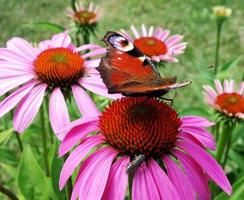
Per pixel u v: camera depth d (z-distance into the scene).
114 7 0.84
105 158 0.20
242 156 0.37
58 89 0.26
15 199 0.26
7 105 0.25
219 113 0.34
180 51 0.37
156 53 0.36
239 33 0.76
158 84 0.19
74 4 0.41
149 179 0.20
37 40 0.76
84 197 0.19
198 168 0.21
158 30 0.40
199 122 0.23
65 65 0.26
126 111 0.21
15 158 0.35
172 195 0.19
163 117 0.20
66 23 0.80
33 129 0.37
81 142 0.21
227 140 0.34
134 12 0.83
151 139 0.20
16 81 0.26
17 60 0.27
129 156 0.20
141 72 0.20
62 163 0.27
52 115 0.25
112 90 0.19
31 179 0.26
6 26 0.81
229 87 0.36
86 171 0.20
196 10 0.81
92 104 0.26
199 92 0.39
